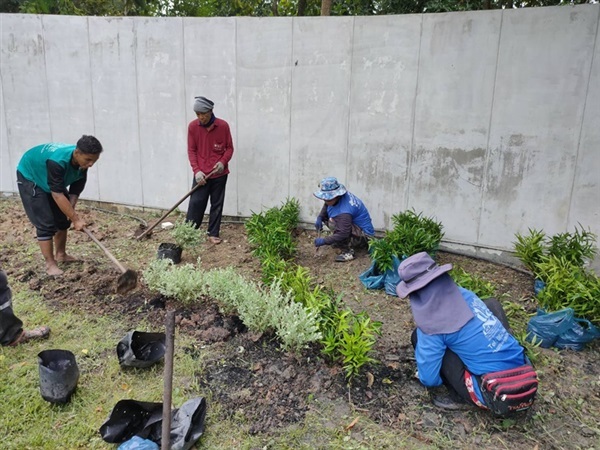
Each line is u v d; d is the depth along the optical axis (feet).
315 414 9.35
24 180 14.21
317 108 19.13
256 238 17.13
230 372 10.48
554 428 9.25
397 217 18.03
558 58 15.35
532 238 15.47
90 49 21.47
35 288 14.16
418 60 17.31
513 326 12.78
